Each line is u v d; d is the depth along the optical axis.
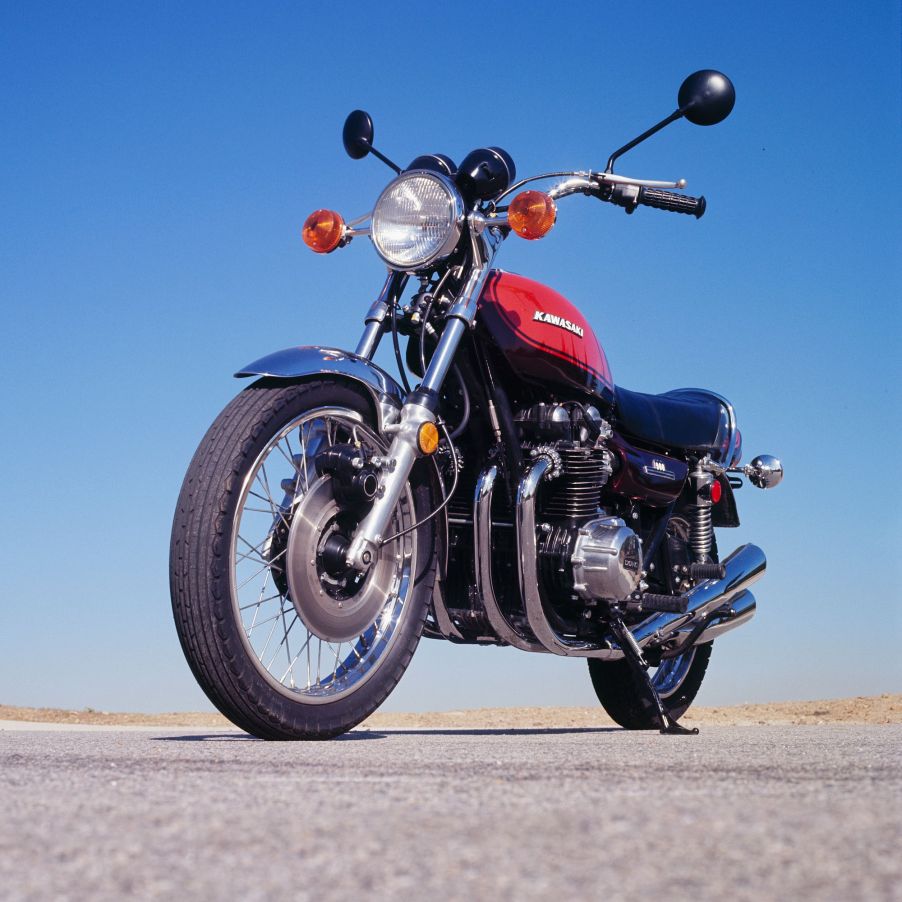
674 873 0.77
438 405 2.83
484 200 2.97
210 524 2.38
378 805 1.10
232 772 1.52
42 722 7.42
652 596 3.32
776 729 3.55
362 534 2.60
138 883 0.75
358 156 3.35
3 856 0.84
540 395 3.10
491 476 2.96
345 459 2.58
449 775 1.46
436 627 3.12
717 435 3.75
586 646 3.22
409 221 2.88
